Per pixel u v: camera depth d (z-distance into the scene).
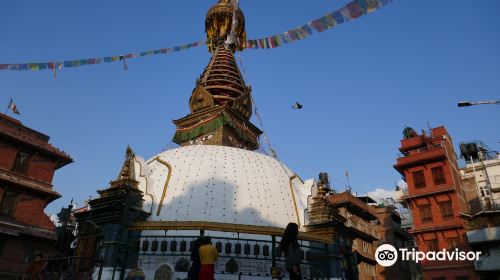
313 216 28.73
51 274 17.94
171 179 29.38
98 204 25.20
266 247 24.81
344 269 26.16
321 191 30.12
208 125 42.12
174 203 27.08
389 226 55.69
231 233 24.78
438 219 40.25
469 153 49.25
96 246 23.97
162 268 21.78
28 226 35.81
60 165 41.44
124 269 21.38
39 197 37.75
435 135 46.25
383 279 50.50
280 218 27.98
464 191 46.12
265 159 34.62
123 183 26.34
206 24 58.75
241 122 44.50
